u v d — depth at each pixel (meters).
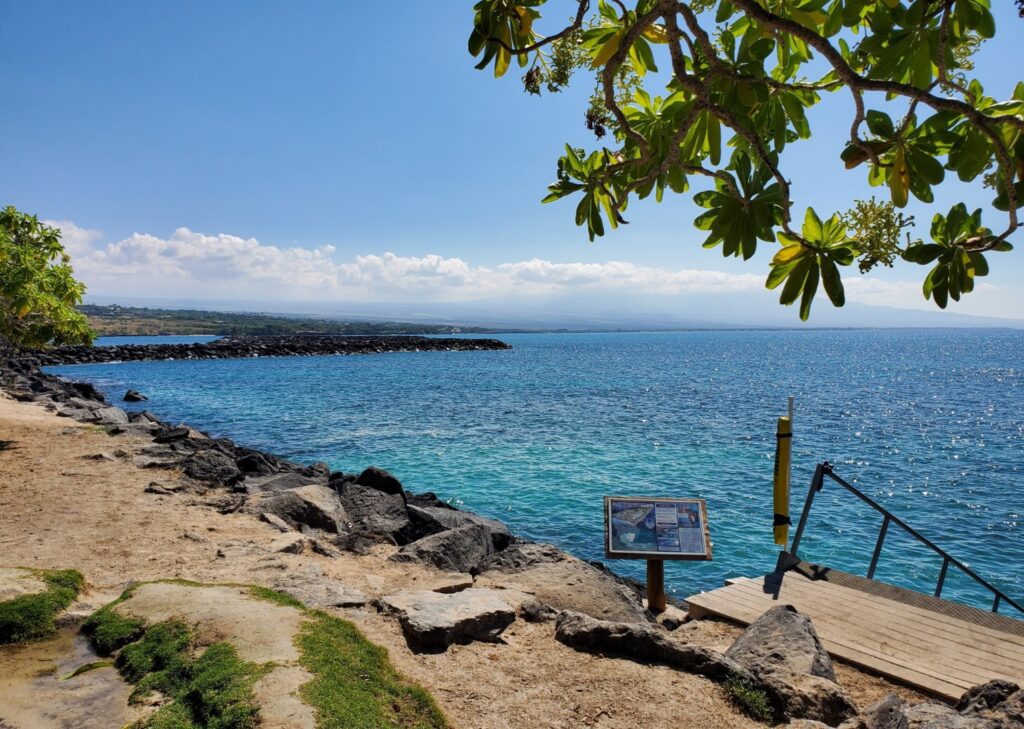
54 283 16.50
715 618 7.44
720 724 4.80
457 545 9.28
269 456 20.34
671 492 20.25
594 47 2.57
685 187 2.60
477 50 2.66
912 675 5.91
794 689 5.16
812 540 16.08
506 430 31.23
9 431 16.55
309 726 3.99
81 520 9.48
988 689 4.86
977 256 2.13
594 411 39.00
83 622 5.86
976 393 57.97
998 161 2.17
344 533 11.10
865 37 2.20
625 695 5.14
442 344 129.75
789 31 1.99
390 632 5.96
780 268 2.14
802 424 37.53
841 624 6.99
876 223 2.04
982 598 13.17
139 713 4.35
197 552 8.31
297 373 67.25
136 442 16.36
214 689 4.38
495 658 5.71
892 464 26.20
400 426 32.12
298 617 5.62
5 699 4.53
